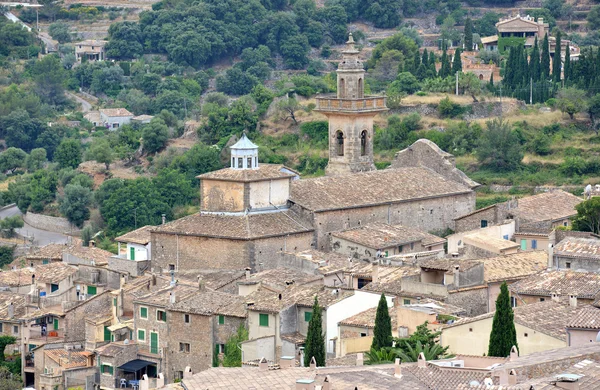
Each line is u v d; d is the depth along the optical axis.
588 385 177.75
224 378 199.62
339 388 189.88
